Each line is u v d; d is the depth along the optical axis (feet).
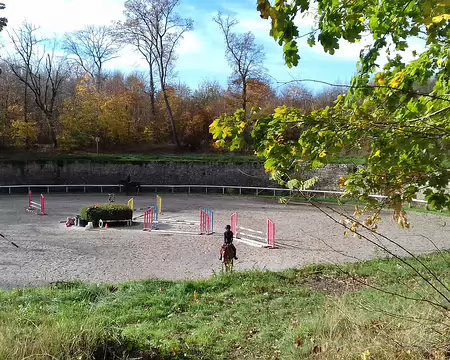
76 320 21.17
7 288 40.65
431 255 48.65
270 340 23.27
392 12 12.28
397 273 35.70
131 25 159.63
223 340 23.58
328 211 91.71
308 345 19.93
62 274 46.44
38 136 165.17
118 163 134.51
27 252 56.24
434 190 13.37
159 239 65.72
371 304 23.12
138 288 36.42
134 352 19.34
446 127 11.51
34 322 21.63
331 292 33.83
